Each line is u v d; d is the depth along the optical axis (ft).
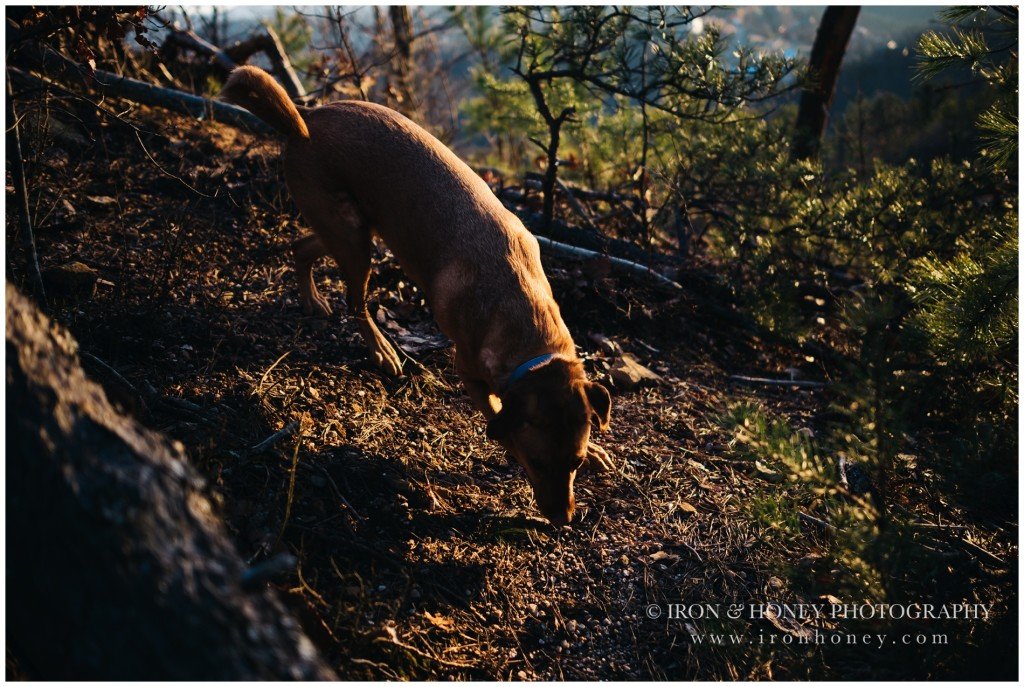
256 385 11.31
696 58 15.05
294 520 9.23
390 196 11.27
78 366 5.29
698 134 19.62
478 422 12.52
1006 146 11.14
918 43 11.55
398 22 30.07
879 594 7.77
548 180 16.70
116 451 4.75
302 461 10.13
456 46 41.81
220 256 14.23
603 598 9.88
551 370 9.93
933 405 12.66
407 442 11.51
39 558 4.52
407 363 13.21
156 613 4.28
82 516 4.47
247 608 4.47
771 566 10.36
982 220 16.43
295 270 13.94
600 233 18.11
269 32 21.80
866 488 11.18
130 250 13.35
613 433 13.17
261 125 17.26
